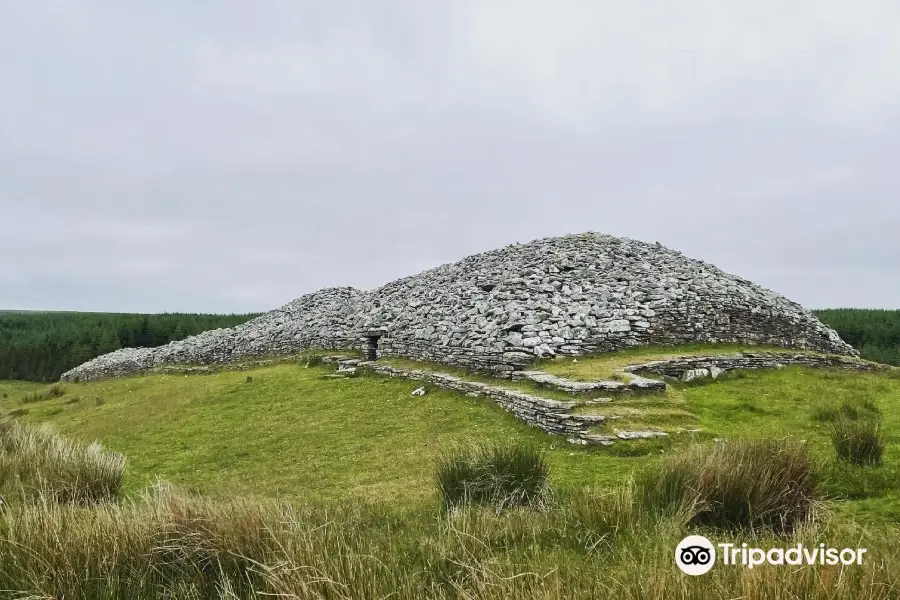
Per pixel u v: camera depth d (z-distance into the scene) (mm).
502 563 4727
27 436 12359
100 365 42812
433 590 4355
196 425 19766
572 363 18875
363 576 4445
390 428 16234
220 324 69750
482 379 19172
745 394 17031
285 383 24281
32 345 63062
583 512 6129
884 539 5121
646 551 4891
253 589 4523
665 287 23875
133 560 5090
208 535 5426
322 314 34750
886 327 45562
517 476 8336
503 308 22766
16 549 5113
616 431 13234
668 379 18266
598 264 27188
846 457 9828
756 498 6176
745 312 23703
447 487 8570
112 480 9039
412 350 24031
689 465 6762
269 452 15461
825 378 19906
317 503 8914
